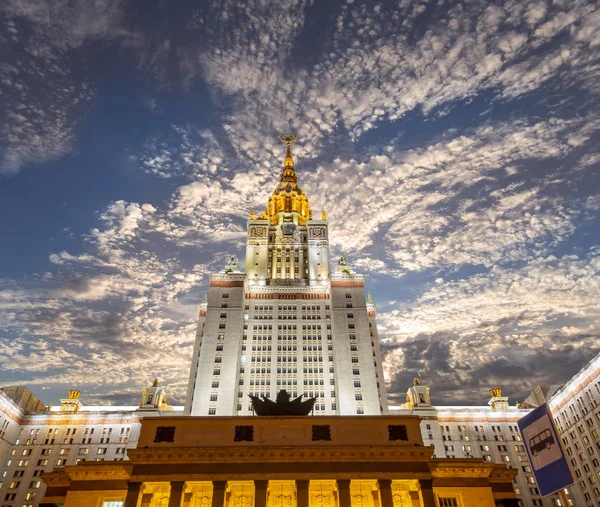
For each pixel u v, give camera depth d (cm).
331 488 6344
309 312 14638
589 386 11200
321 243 16325
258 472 5975
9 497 11788
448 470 6300
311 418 6556
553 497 12038
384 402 13212
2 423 12362
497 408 13950
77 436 12875
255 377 13288
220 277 14862
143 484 6009
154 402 13500
